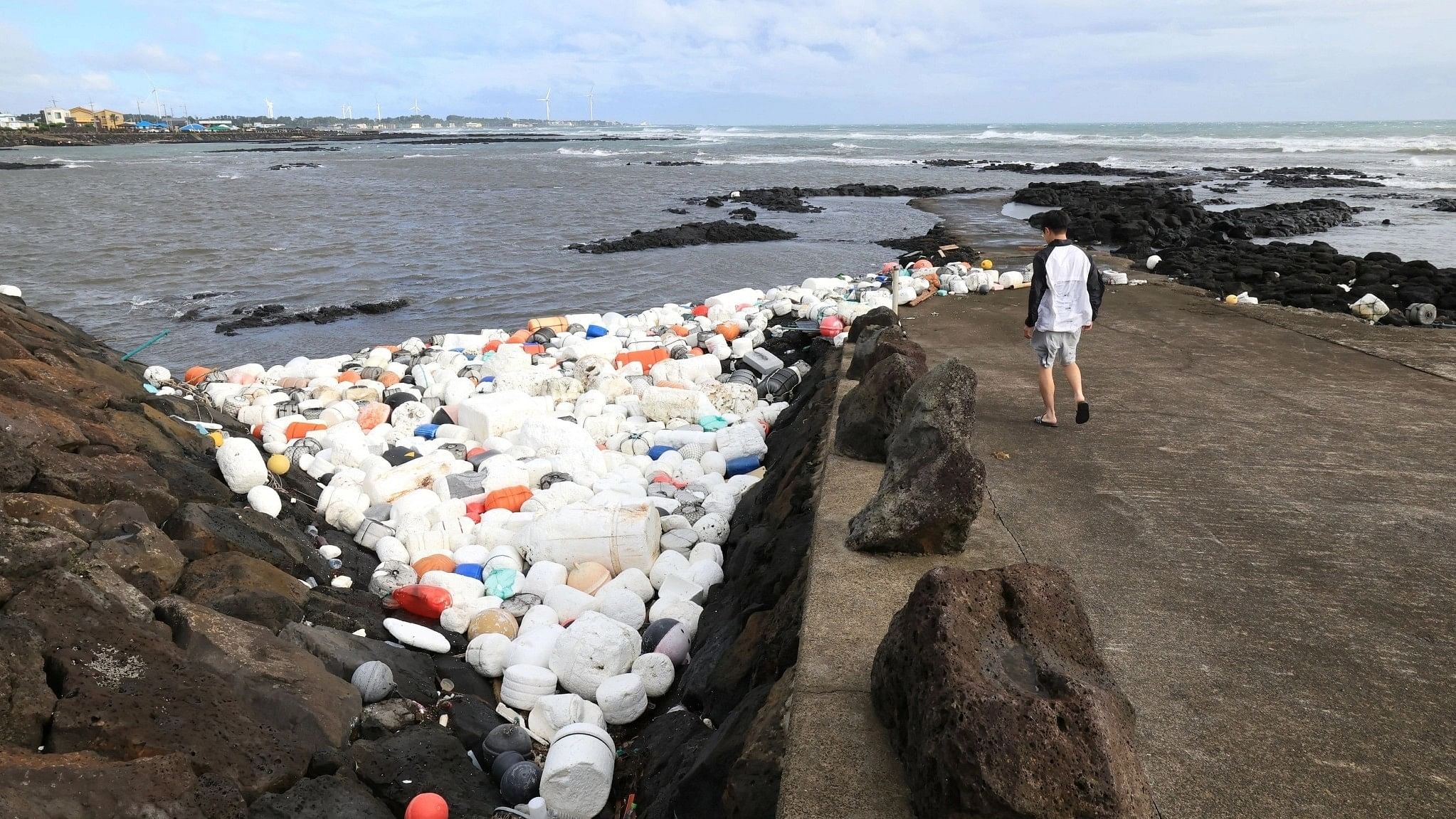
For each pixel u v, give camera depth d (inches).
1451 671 142.5
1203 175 2145.7
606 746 184.2
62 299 792.9
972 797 98.8
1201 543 188.9
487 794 180.7
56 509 217.0
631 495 308.8
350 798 161.9
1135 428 269.4
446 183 2151.8
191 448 335.3
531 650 222.5
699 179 2247.8
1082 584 170.2
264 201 1683.1
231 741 160.2
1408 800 113.1
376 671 200.4
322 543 292.5
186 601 197.6
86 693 157.0
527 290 850.8
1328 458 241.3
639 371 489.7
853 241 1159.0
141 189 1971.0
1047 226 262.8
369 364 517.7
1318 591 168.4
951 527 174.7
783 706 140.4
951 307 492.1
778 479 287.3
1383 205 1494.8
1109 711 105.1
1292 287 621.0
